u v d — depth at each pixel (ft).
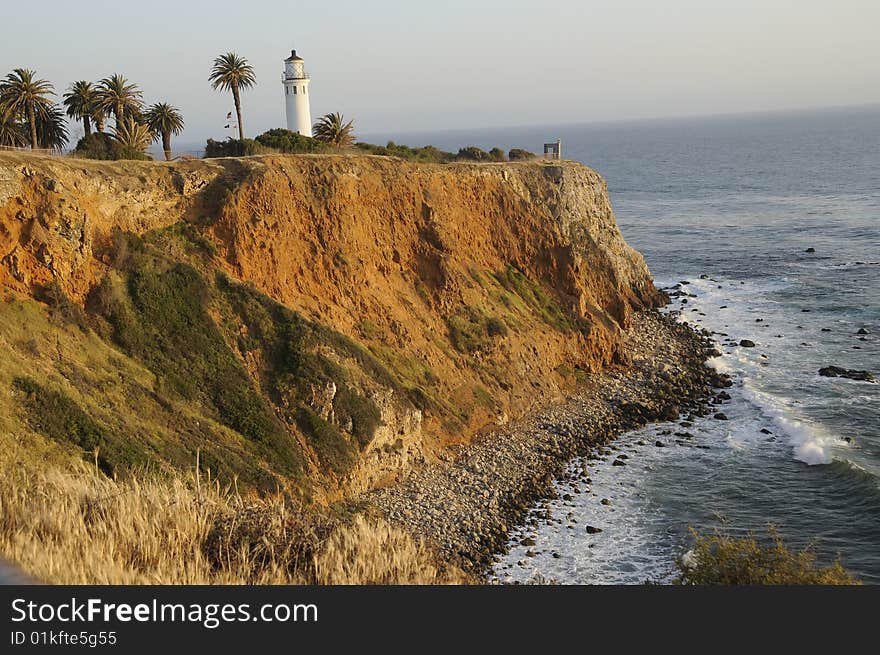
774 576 52.34
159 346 114.52
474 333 154.92
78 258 113.70
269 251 134.51
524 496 120.57
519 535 109.50
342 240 144.97
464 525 110.42
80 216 114.42
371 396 122.11
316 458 113.50
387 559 45.09
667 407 156.87
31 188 111.55
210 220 131.64
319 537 47.78
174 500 47.29
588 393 163.63
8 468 70.90
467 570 99.14
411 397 133.28
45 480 48.26
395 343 142.10
